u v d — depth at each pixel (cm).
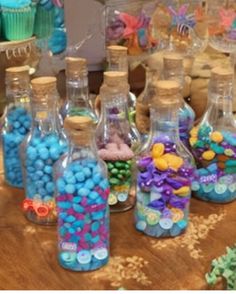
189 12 112
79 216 69
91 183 69
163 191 76
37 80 82
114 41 114
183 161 78
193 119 94
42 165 80
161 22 113
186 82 105
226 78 86
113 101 85
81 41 121
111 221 83
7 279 70
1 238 78
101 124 86
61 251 71
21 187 94
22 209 87
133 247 76
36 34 110
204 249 76
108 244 73
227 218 84
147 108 97
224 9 112
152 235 78
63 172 71
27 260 73
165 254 75
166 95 76
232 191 87
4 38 105
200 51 113
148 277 70
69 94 97
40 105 81
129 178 84
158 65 101
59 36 116
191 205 87
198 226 81
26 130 93
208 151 86
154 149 78
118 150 83
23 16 102
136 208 80
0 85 110
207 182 86
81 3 119
